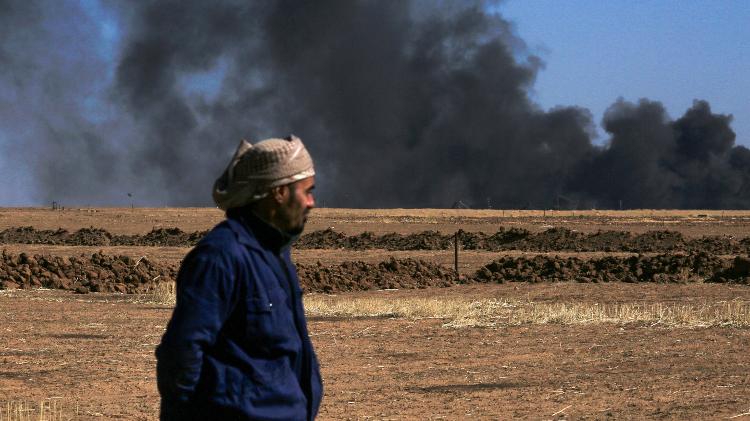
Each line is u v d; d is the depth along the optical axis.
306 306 20.20
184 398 3.59
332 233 51.28
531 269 30.20
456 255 30.89
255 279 3.66
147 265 27.95
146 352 13.94
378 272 28.42
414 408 9.66
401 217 91.31
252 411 3.61
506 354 13.65
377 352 14.02
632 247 44.81
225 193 3.80
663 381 11.00
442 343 14.89
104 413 9.48
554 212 121.88
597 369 12.14
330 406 9.83
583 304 21.50
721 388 10.40
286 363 3.73
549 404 9.73
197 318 3.56
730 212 125.38
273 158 3.78
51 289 24.73
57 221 74.56
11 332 16.12
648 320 17.23
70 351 14.02
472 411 9.45
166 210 112.75
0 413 9.36
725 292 24.34
